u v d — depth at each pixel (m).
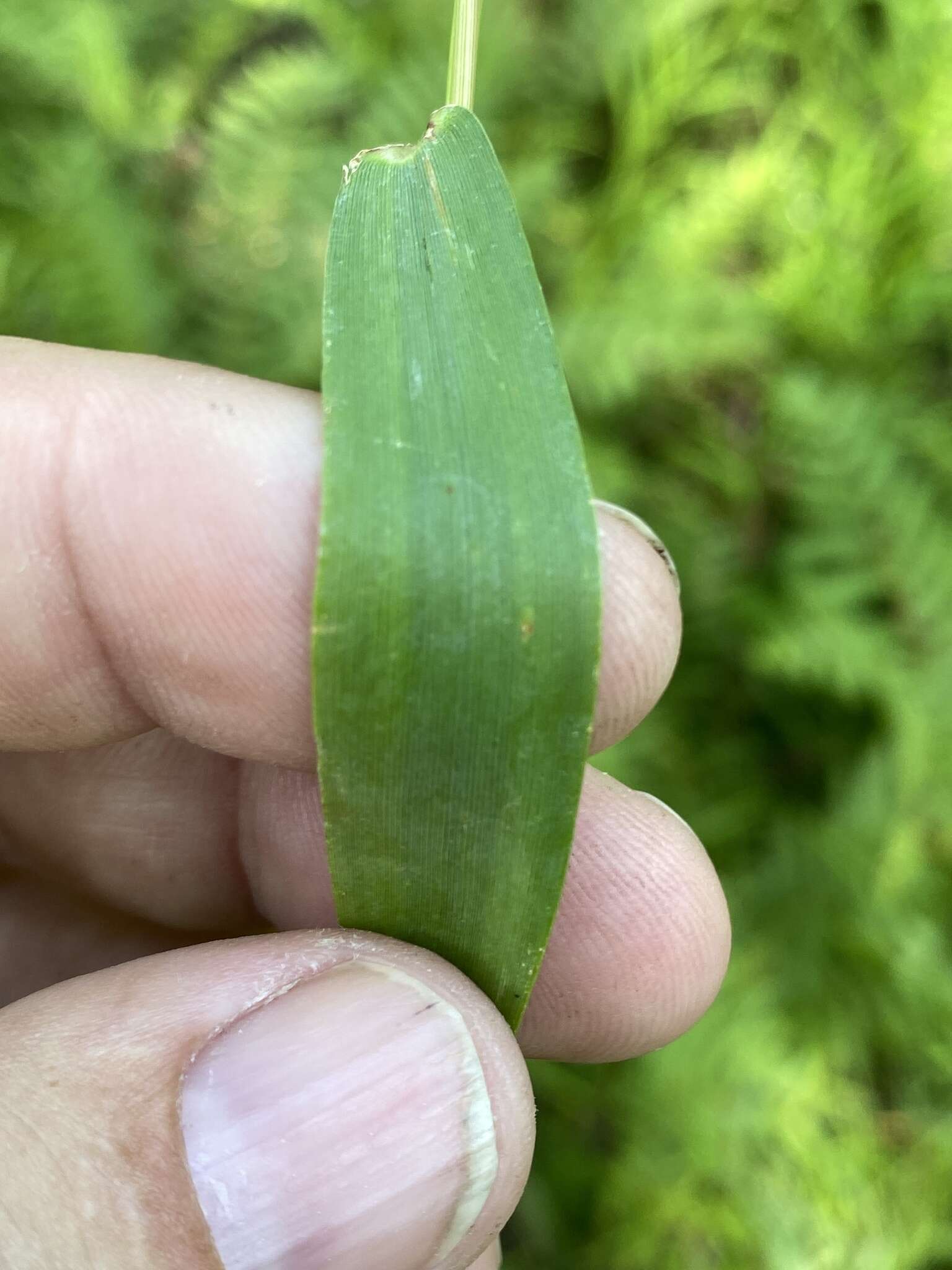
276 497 0.05
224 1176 0.05
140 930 0.08
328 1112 0.05
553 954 0.07
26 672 0.06
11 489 0.05
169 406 0.05
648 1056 0.10
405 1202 0.05
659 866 0.07
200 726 0.06
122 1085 0.05
